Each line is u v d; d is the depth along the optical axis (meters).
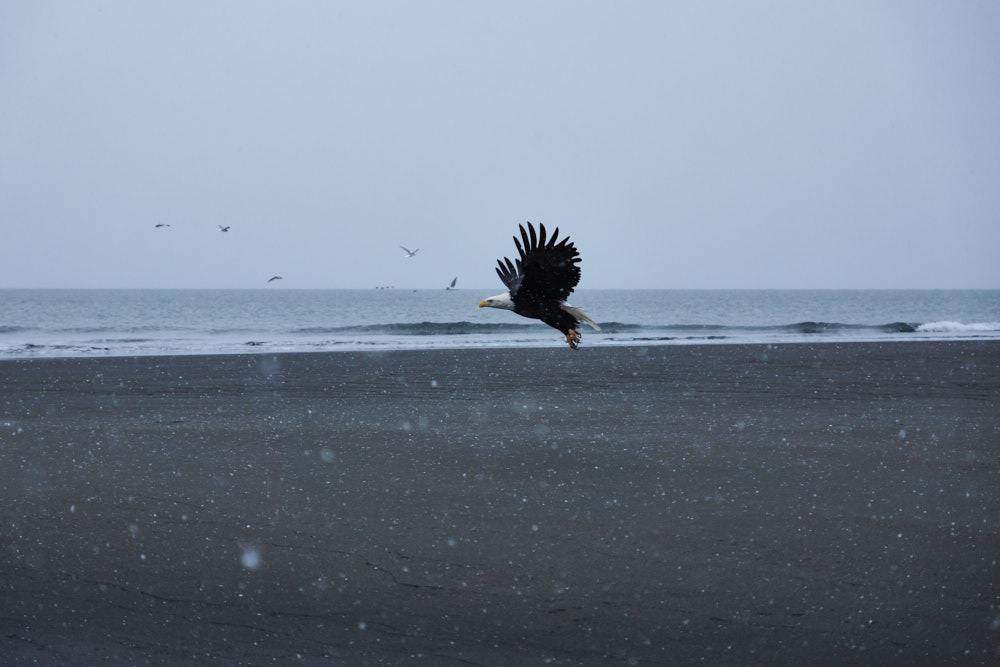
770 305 126.25
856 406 15.28
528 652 5.30
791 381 19.50
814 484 9.29
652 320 69.50
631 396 16.77
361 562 6.86
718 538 7.40
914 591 6.17
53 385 18.78
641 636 5.51
